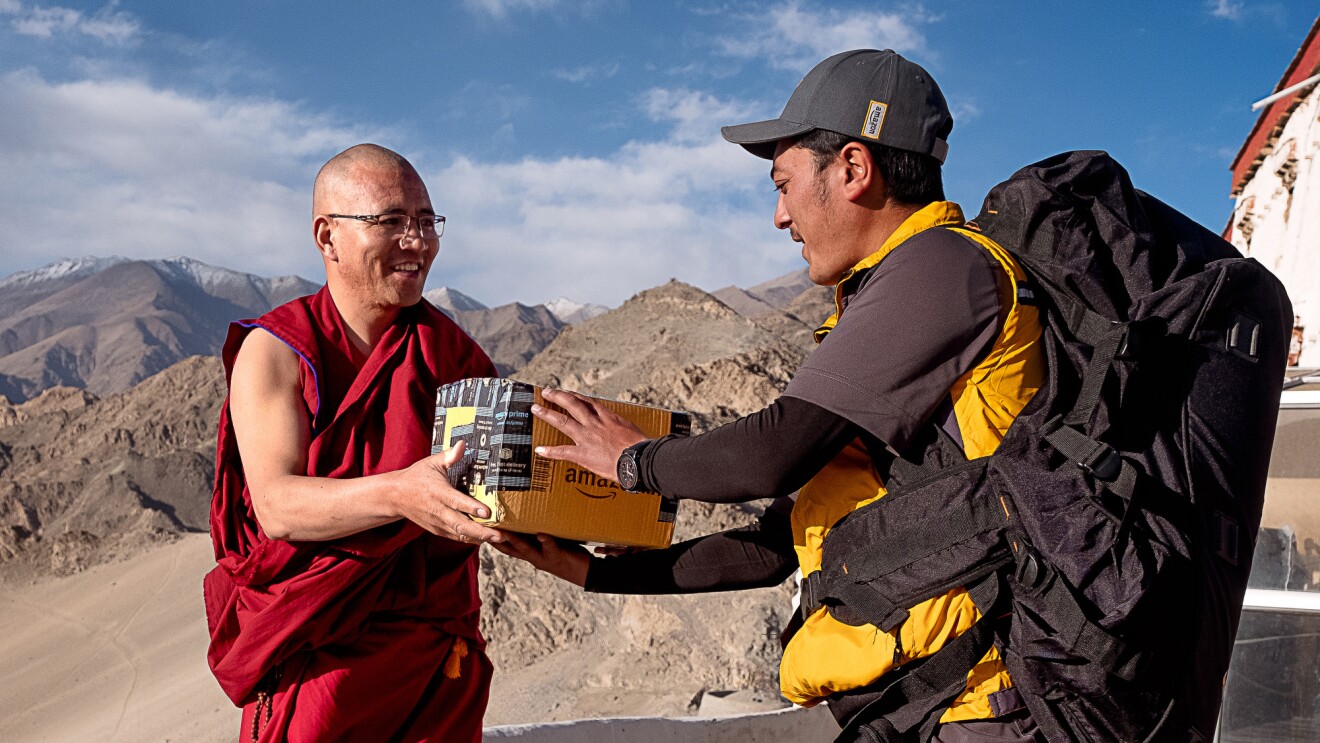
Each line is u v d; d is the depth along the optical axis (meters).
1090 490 1.91
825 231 2.35
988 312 2.03
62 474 125.69
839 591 2.14
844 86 2.28
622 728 4.41
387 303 2.91
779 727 4.94
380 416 2.83
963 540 1.98
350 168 2.91
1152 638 1.84
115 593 91.06
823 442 2.07
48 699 71.56
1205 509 1.97
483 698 3.09
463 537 2.55
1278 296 2.23
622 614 48.53
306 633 2.68
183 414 139.00
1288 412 3.48
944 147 2.34
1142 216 2.18
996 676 2.02
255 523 2.83
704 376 82.25
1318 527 3.39
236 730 57.25
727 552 2.73
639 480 2.28
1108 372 1.97
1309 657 3.35
